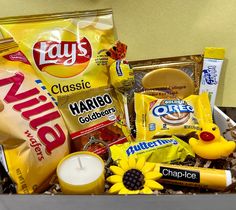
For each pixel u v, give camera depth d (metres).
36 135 0.27
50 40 0.30
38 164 0.26
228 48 0.33
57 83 0.30
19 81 0.28
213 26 0.32
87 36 0.31
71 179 0.25
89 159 0.27
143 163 0.26
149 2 0.31
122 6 0.31
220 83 0.35
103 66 0.31
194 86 0.33
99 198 0.22
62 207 0.22
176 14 0.31
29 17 0.30
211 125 0.29
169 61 0.33
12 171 0.26
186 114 0.30
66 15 0.31
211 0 0.31
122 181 0.25
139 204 0.22
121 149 0.28
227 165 0.28
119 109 0.31
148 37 0.33
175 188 0.27
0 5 0.31
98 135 0.30
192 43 0.33
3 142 0.26
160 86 0.33
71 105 0.29
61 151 0.28
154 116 0.31
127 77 0.30
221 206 0.22
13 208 0.22
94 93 0.30
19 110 0.26
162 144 0.28
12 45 0.29
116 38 0.33
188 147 0.29
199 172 0.26
